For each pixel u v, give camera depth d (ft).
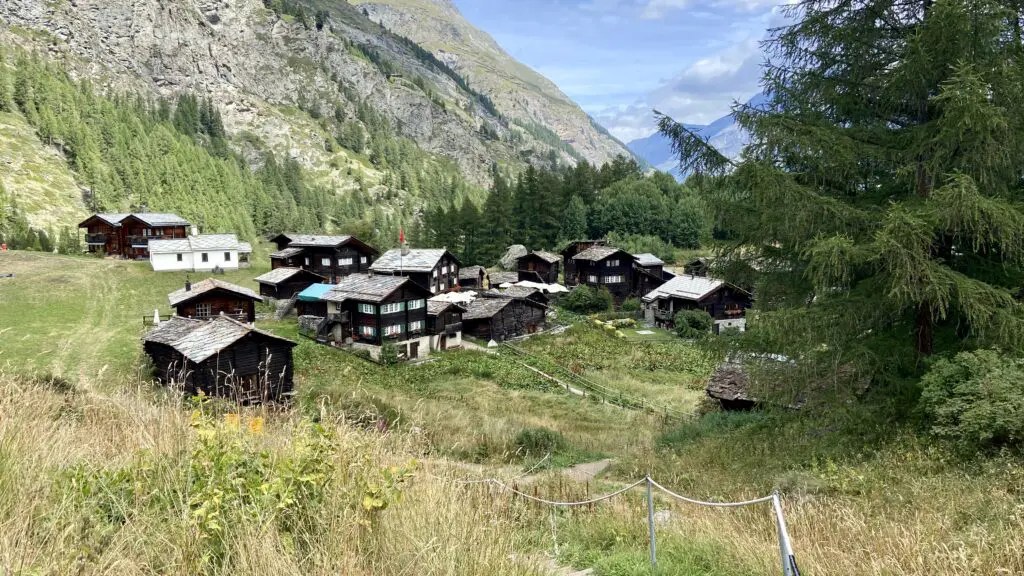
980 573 15.55
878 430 37.78
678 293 200.64
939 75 35.94
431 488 16.66
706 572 20.52
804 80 43.39
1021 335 32.60
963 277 34.24
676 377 137.18
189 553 10.95
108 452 17.97
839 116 43.16
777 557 19.01
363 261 233.96
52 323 131.13
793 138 39.14
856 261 35.53
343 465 15.17
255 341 84.64
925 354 39.70
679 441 61.98
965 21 32.12
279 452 16.31
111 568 10.27
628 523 29.66
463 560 12.94
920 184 38.78
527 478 49.08
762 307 45.75
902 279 33.86
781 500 29.81
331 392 85.81
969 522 21.40
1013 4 35.32
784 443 43.96
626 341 176.45
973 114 31.50
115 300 162.09
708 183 46.26
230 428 15.57
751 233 44.19
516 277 266.98
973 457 29.43
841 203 38.45
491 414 92.43
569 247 256.11
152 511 12.62
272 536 11.73
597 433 80.38
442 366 135.23
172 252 213.05
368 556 12.67
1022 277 37.27
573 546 26.20
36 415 19.12
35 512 11.76
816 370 41.88
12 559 9.48
